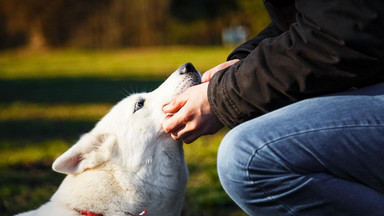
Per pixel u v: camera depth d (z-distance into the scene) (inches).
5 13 1407.5
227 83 69.2
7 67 880.9
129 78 613.0
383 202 63.2
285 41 63.9
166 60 895.1
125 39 1460.4
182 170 100.6
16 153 241.1
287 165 64.7
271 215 70.4
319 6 59.6
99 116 354.9
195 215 146.9
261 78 65.6
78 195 91.2
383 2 57.1
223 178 71.4
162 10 1445.6
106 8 1444.4
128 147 96.7
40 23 1421.0
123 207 92.0
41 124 329.7
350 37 57.2
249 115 70.1
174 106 80.0
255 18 711.7
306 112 64.8
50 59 1071.6
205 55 966.4
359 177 64.3
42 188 179.6
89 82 601.6
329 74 61.6
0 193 173.0
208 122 75.8
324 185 64.5
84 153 96.1
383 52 58.1
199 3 1507.1
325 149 63.2
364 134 62.1
